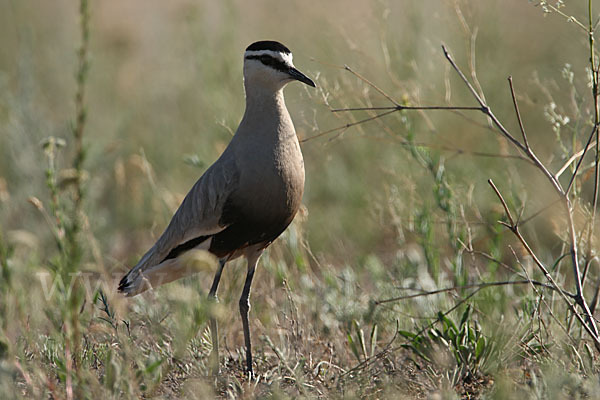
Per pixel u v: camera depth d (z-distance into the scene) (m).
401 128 23.53
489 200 21.73
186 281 17.75
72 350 13.11
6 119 27.53
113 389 12.27
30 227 23.27
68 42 33.69
